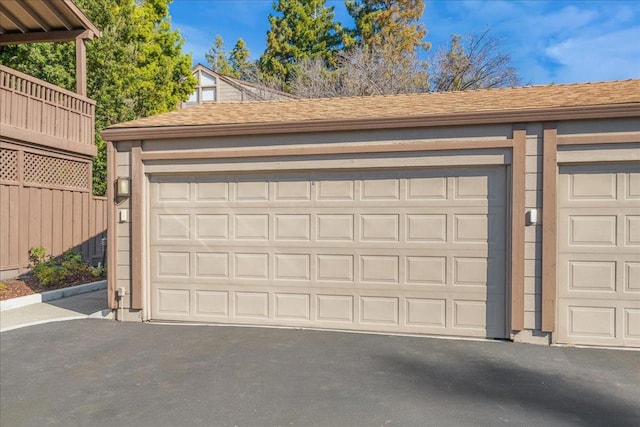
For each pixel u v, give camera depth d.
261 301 6.70
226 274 6.81
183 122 6.92
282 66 32.56
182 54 22.30
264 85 26.09
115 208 7.04
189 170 6.80
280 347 5.61
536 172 5.79
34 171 10.50
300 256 6.59
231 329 6.48
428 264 6.20
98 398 4.16
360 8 30.77
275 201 6.66
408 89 21.12
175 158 6.80
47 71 14.21
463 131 6.00
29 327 6.62
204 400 4.09
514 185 5.82
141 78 18.14
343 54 24.34
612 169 5.70
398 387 4.37
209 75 26.64
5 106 9.45
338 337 6.06
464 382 4.50
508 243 5.93
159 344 5.76
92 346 5.69
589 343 5.75
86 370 4.86
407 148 6.11
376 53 23.14
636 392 4.27
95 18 15.26
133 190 6.91
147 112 18.70
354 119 6.17
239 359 5.18
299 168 6.48
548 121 5.71
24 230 10.07
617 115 5.48
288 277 6.62
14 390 4.36
